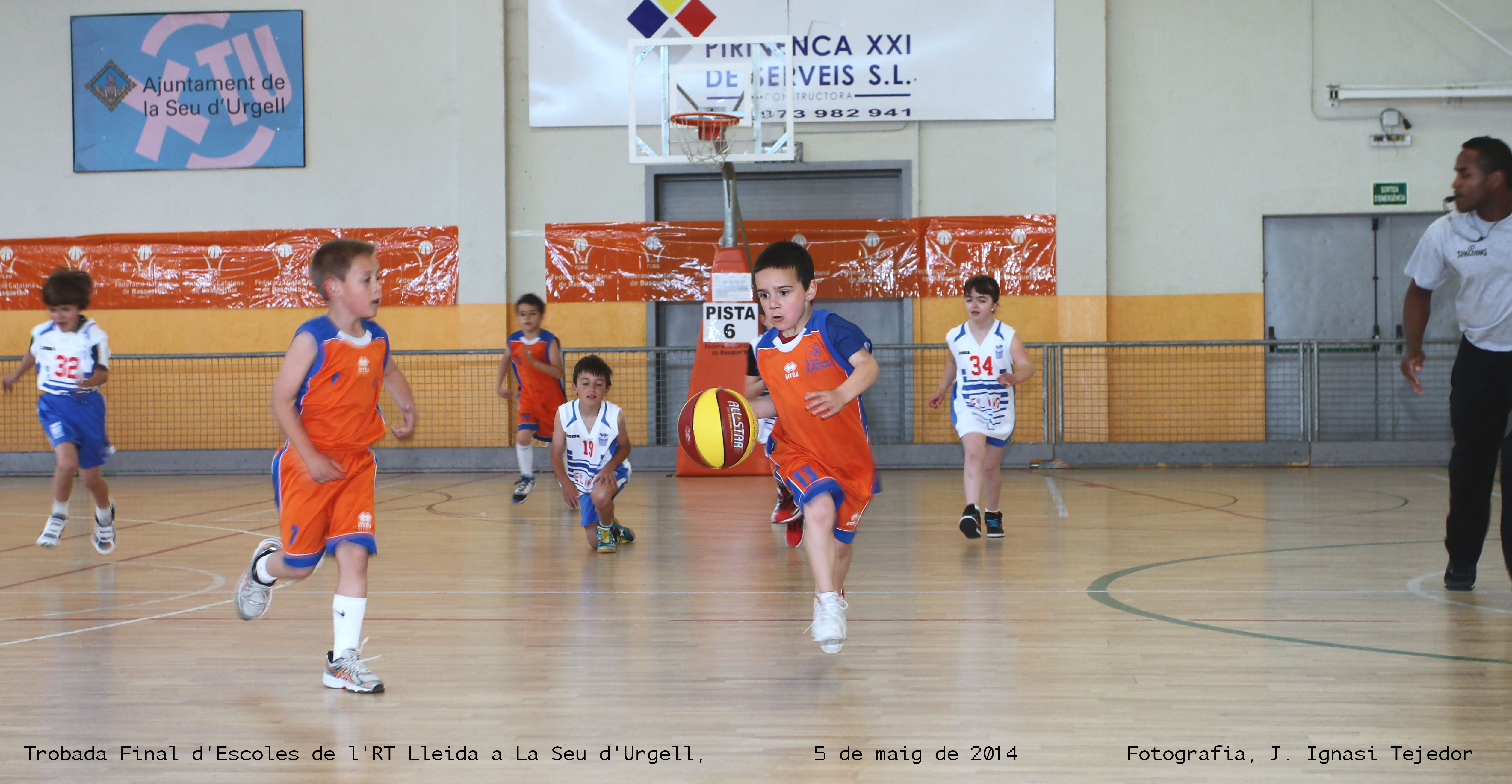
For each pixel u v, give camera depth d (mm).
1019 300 10180
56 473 5090
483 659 3057
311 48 10570
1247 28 10102
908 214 10258
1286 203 10109
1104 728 2320
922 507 7000
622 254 10438
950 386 5598
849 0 10195
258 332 10695
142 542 5707
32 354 5383
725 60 10312
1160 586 4090
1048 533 5660
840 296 10328
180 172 10688
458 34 10359
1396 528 5680
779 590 4145
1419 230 10086
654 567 4742
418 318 10539
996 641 3205
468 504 7547
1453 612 3537
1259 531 5609
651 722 2420
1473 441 3771
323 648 3221
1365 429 10078
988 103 10148
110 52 10680
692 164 10297
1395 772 2027
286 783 2045
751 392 4055
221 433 10641
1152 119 10203
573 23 10406
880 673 2842
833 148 10320
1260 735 2256
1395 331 10109
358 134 10562
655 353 10289
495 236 10391
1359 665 2852
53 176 10758
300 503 2812
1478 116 9953
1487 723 2326
